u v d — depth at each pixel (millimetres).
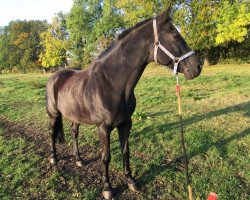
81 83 3973
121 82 3545
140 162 5016
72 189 4309
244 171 4578
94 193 4145
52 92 4762
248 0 22547
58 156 5523
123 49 3523
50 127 5102
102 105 3609
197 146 5508
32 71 51250
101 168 4961
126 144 4047
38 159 5402
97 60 3760
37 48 51938
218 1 24656
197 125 6871
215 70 21703
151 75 21141
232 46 27359
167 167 4824
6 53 55375
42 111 9773
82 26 38375
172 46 3297
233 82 13633
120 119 3676
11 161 5363
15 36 53562
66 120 8156
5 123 8453
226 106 8578
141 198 3992
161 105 9391
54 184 4449
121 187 4289
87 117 3967
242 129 6402
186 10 24156
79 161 5055
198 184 4230
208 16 24172
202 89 12391
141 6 25484
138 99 10680
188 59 3307
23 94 14469
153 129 6734
